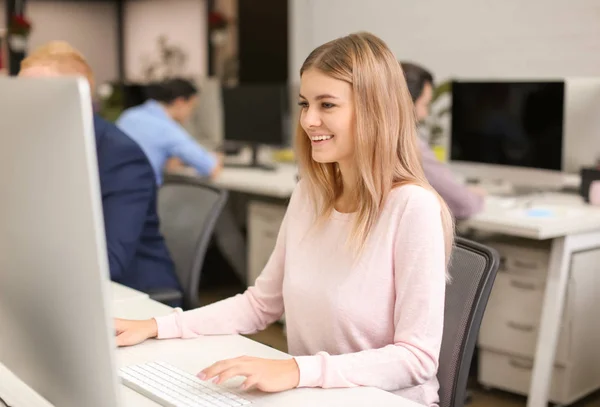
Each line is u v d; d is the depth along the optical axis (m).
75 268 0.84
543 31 4.16
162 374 1.26
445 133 4.25
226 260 4.79
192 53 7.44
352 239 1.39
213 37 6.66
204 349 1.43
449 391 1.43
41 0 7.80
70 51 1.96
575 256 2.71
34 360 0.98
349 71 1.33
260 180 4.04
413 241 1.33
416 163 1.41
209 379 1.23
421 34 4.81
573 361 2.76
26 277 0.92
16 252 0.92
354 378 1.23
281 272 1.58
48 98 0.81
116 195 2.04
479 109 3.44
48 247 0.87
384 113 1.35
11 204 0.91
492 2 4.38
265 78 6.36
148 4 7.91
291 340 1.50
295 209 1.55
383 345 1.39
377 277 1.37
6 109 0.87
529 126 3.26
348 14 5.34
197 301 2.29
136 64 8.18
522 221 2.68
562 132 3.15
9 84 0.87
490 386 2.98
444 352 1.45
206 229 2.29
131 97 5.22
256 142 4.68
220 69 6.95
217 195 2.33
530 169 3.28
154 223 2.19
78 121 0.78
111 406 0.86
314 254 1.46
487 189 3.54
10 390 1.10
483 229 2.78
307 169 1.50
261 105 4.61
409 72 2.79
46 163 0.83
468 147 3.50
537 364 2.71
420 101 2.82
